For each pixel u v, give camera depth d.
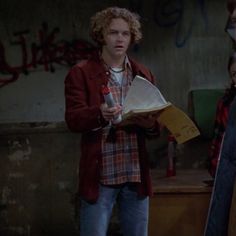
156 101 2.80
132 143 2.94
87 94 2.91
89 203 2.92
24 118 5.12
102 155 2.89
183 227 3.94
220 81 5.13
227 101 3.92
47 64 5.09
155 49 5.10
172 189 3.91
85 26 5.07
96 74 2.91
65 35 5.07
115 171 2.90
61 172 5.18
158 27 5.08
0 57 5.05
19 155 5.15
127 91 2.93
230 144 2.90
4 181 5.16
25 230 5.23
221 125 3.92
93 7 5.05
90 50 5.09
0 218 5.20
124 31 2.90
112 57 2.95
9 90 5.09
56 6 5.04
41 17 5.04
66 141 5.16
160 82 5.13
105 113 2.73
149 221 3.94
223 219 2.93
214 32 5.10
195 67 5.12
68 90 2.92
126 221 3.00
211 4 5.08
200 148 5.13
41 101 5.12
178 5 5.07
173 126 2.95
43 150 5.16
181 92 5.13
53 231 5.23
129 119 2.79
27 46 5.06
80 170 2.97
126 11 2.94
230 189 2.90
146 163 2.98
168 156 4.54
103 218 2.92
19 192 5.18
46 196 5.20
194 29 5.10
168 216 3.94
